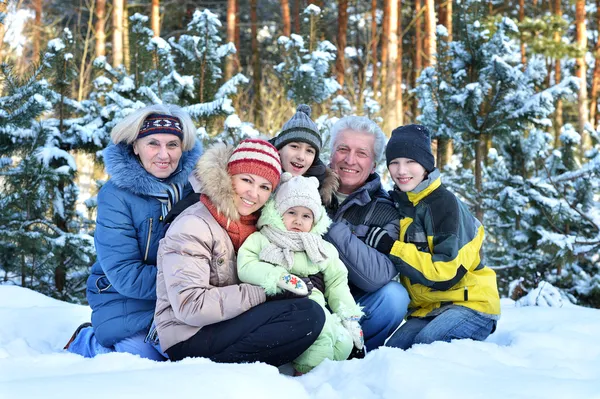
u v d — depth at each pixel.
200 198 2.67
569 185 7.64
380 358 2.39
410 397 2.06
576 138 7.81
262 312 2.49
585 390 2.07
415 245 3.11
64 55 6.61
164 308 2.58
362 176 3.43
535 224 7.70
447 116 7.18
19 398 1.72
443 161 8.51
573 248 6.95
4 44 9.11
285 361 2.58
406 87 20.41
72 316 4.18
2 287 5.02
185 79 7.03
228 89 7.24
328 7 24.28
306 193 2.78
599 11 21.53
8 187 6.44
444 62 7.33
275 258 2.66
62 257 6.41
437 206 3.07
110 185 2.90
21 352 3.33
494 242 8.24
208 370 2.12
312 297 2.73
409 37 23.31
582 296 7.37
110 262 2.82
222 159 2.66
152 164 2.93
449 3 18.28
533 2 25.20
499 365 2.51
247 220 2.78
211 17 7.36
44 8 21.55
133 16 7.26
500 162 7.70
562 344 3.10
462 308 3.12
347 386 2.23
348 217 3.31
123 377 1.99
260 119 13.57
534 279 7.33
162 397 1.84
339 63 17.50
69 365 2.32
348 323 2.81
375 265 3.05
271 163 2.69
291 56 8.87
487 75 7.02
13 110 6.21
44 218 6.48
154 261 2.95
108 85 7.30
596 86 21.11
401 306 3.15
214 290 2.47
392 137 3.20
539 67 6.90
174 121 2.97
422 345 2.74
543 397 2.00
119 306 2.91
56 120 6.79
